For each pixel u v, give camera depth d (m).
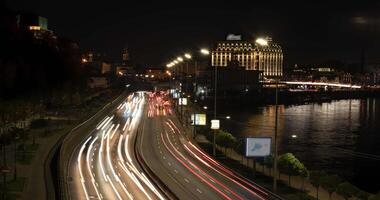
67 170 109.31
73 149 141.12
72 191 89.06
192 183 97.25
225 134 145.38
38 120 185.62
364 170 177.88
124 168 114.50
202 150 145.62
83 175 104.12
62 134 155.75
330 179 99.62
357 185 155.50
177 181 98.94
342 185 97.75
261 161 127.00
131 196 86.06
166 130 191.00
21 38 188.62
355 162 192.75
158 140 164.50
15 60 169.12
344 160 196.38
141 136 173.00
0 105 147.75
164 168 113.75
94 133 178.00
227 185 96.06
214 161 126.56
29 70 175.62
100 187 93.06
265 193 88.69
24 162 113.25
